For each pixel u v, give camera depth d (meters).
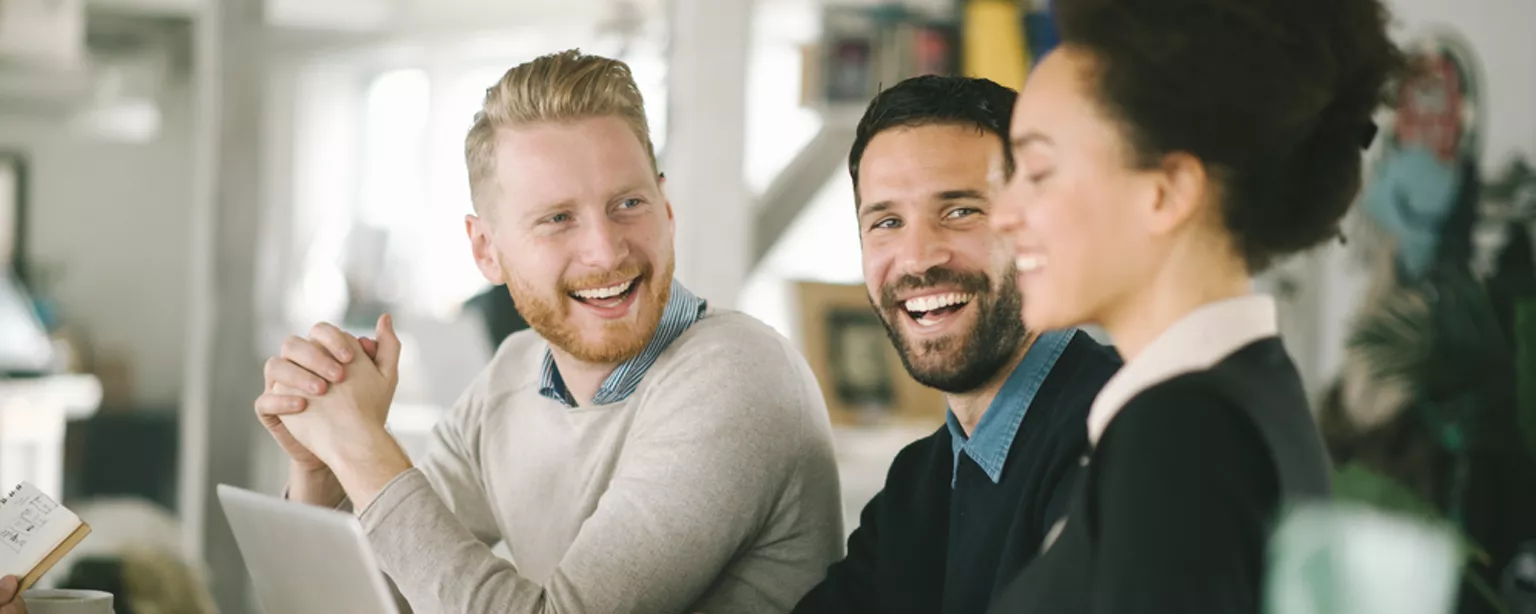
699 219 4.02
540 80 1.42
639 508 1.36
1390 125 4.04
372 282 4.51
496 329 4.14
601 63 1.44
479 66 4.50
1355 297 4.12
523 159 1.42
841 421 3.71
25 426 4.66
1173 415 0.75
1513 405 3.66
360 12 4.53
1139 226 0.80
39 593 1.38
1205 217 0.80
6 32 4.82
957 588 1.25
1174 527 0.72
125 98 5.05
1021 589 0.86
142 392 4.96
